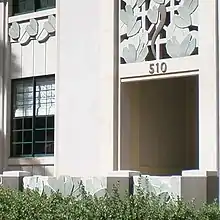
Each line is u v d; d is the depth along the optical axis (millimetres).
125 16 18484
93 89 19250
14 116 22141
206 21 16625
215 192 13273
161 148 19562
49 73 21156
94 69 19281
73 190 15273
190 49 16969
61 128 20047
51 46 21203
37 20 21656
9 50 22438
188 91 20375
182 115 20281
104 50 18875
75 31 20000
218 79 16312
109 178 14391
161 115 19688
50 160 20547
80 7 19906
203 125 16453
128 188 13938
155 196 11953
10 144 22062
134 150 18734
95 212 11070
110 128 18469
